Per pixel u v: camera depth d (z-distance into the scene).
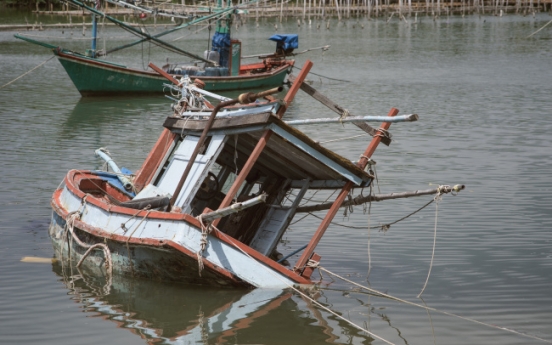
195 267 14.96
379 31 106.31
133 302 14.84
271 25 118.62
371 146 16.16
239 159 17.92
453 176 25.20
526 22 119.38
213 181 18.08
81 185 19.34
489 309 14.48
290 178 17.52
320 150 15.41
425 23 122.00
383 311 14.47
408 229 19.61
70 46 79.19
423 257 17.48
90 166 26.80
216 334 13.34
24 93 47.53
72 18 118.94
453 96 45.38
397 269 16.77
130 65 63.81
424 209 21.39
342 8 139.25
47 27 99.50
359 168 15.89
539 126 34.78
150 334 13.32
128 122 37.28
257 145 14.93
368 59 71.12
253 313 14.36
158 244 14.73
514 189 23.38
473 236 18.89
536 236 18.77
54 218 18.78
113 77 46.25
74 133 33.72
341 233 19.44
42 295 15.13
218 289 15.57
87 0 48.22
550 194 22.67
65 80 54.34
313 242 16.03
